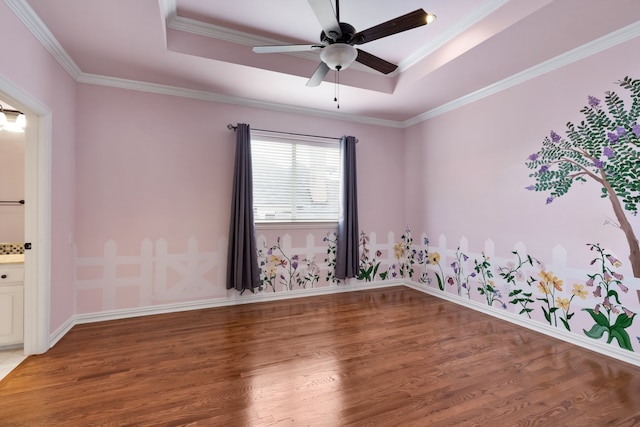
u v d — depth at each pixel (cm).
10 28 192
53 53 249
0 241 314
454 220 385
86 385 197
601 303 247
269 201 391
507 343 264
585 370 219
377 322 313
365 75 346
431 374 213
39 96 229
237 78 317
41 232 239
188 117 348
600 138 247
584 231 258
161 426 160
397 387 197
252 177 368
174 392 190
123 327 294
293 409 175
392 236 465
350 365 226
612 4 201
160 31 235
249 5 246
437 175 409
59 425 160
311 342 265
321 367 222
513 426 162
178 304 343
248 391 192
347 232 419
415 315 335
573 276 265
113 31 234
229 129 367
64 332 276
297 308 357
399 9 252
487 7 242
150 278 331
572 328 266
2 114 301
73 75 291
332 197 430
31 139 236
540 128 289
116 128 317
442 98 371
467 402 182
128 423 162
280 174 397
